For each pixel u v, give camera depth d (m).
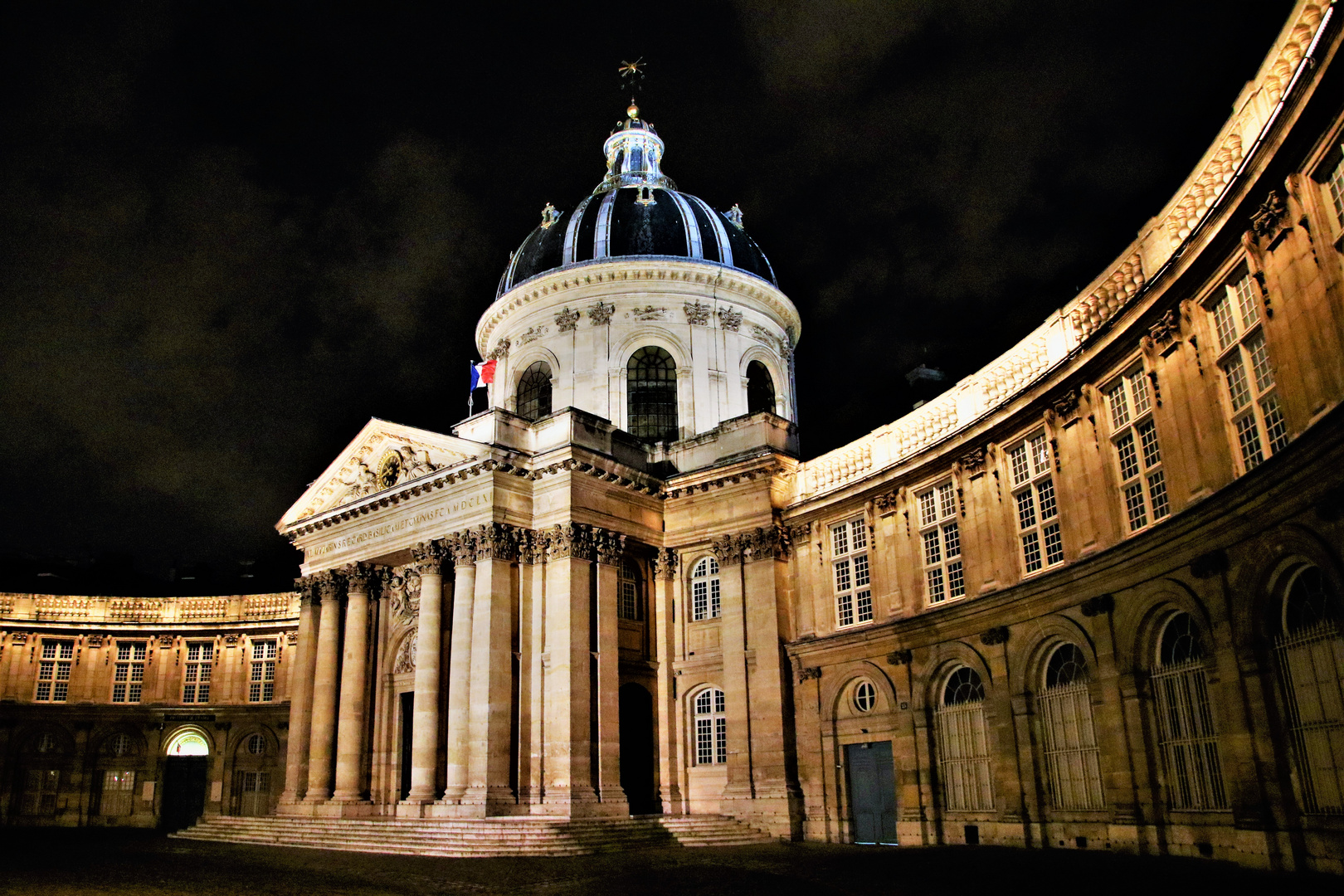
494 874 15.94
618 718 23.42
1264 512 12.18
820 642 22.91
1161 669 15.01
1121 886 11.43
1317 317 11.06
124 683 37.88
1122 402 16.08
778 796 22.59
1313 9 10.70
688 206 32.56
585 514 24.09
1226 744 13.11
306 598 28.50
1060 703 17.36
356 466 27.91
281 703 36.38
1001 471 19.06
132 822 36.19
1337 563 10.84
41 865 18.08
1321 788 11.75
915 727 20.45
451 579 25.50
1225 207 12.45
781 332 32.88
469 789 22.06
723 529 25.31
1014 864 14.62
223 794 36.19
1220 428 13.48
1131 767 15.27
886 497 22.17
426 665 23.97
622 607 25.39
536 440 25.05
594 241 31.27
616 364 29.86
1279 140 11.07
